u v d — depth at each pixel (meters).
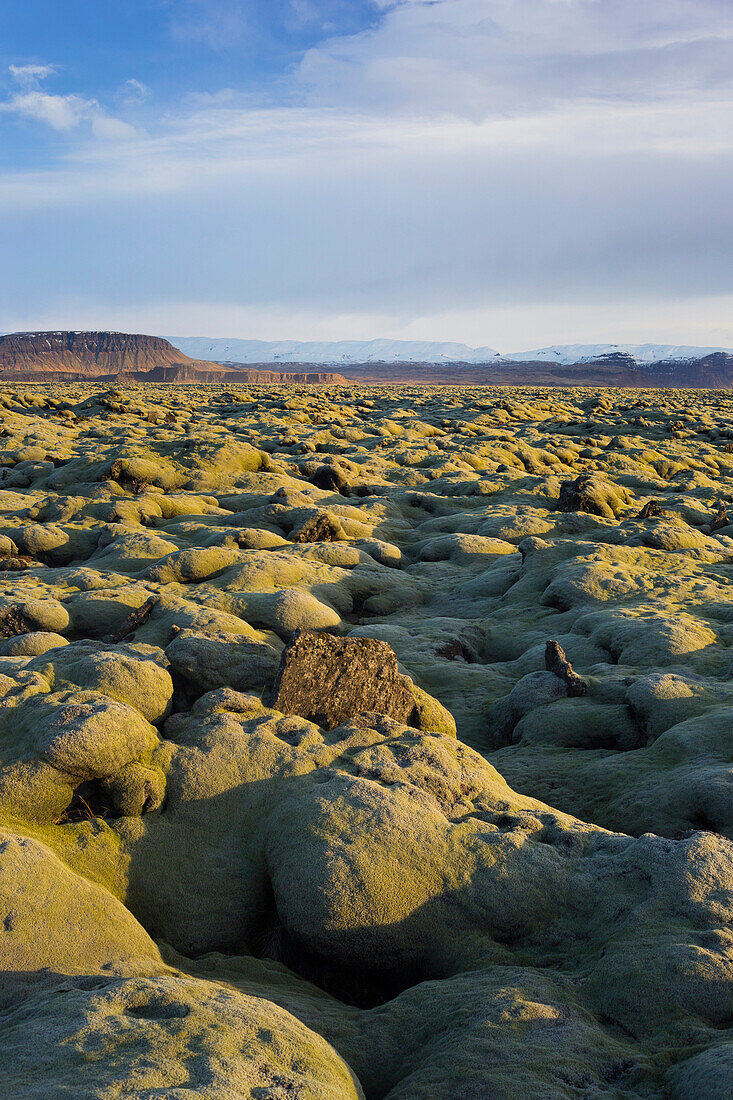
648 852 8.23
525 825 9.02
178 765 9.48
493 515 32.84
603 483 35.50
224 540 25.78
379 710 11.70
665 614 19.11
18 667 11.31
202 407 86.81
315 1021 6.73
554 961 7.41
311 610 19.39
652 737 13.60
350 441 57.59
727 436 63.53
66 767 8.70
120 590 20.66
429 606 23.62
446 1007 6.68
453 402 98.38
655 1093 5.57
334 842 8.28
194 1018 5.57
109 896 7.71
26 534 27.31
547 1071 5.67
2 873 7.30
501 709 15.57
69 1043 5.21
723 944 6.98
